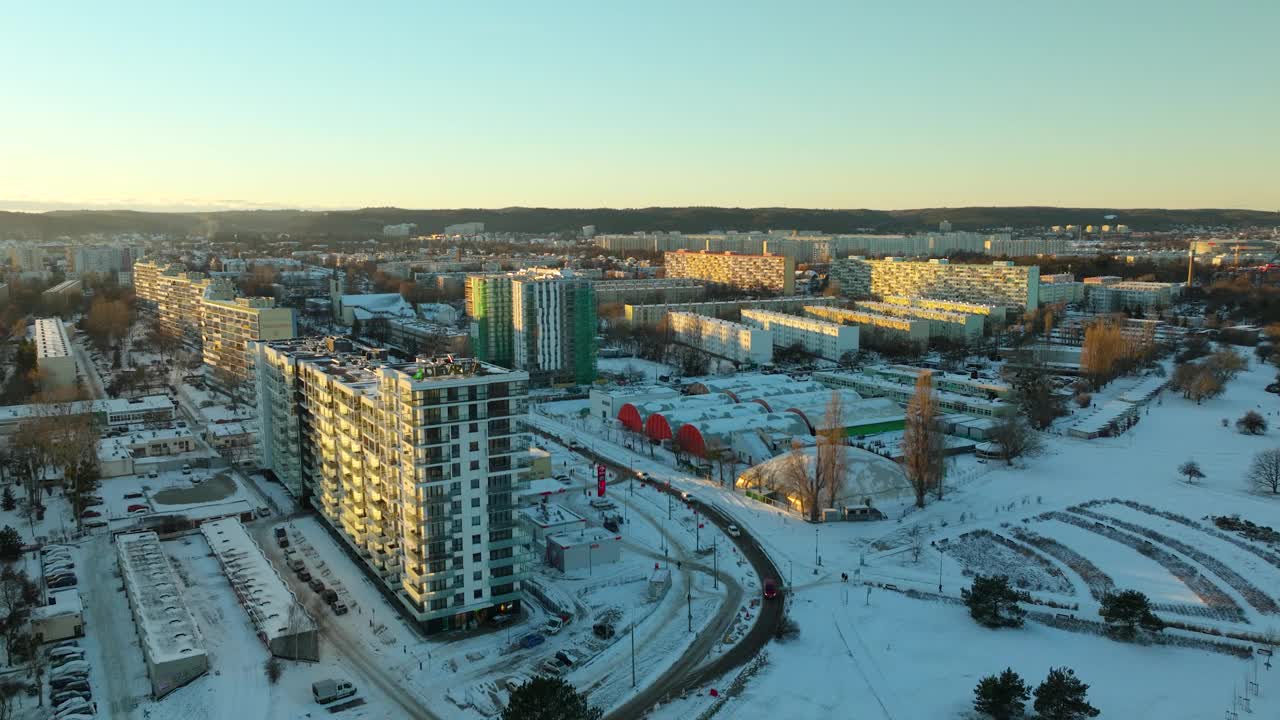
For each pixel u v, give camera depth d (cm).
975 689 15925
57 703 15350
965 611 19175
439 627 18275
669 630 18575
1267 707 15025
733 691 16025
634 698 15850
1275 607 18962
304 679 16388
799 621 18900
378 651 17462
